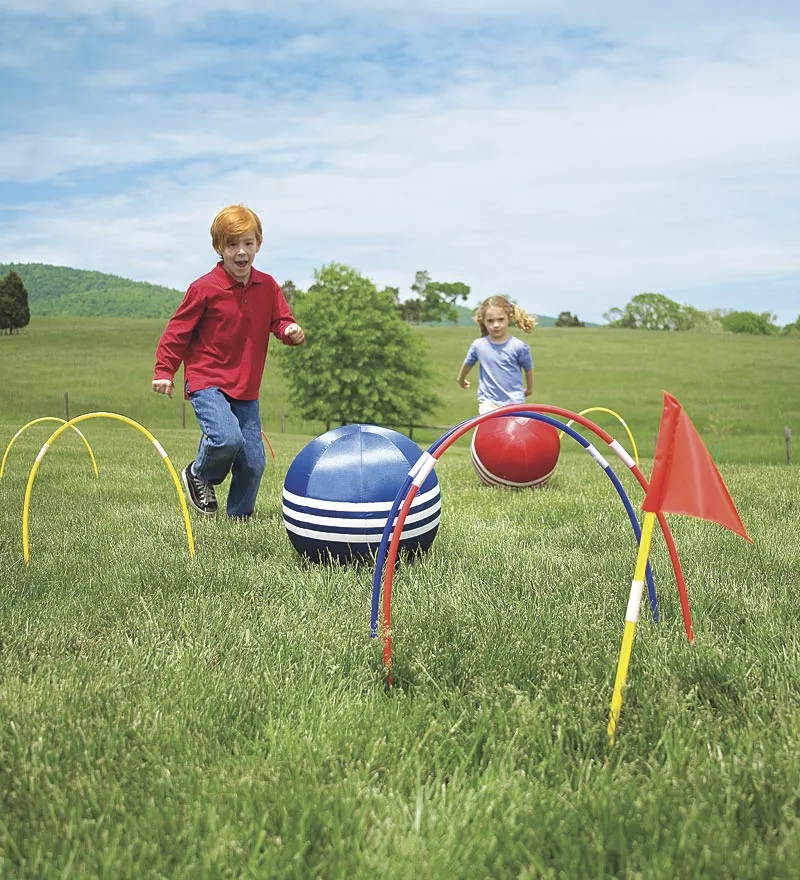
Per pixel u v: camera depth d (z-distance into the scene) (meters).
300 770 2.60
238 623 4.05
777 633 3.81
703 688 3.26
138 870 2.12
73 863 2.16
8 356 67.38
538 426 9.71
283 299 6.76
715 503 2.95
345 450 5.30
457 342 78.88
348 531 5.11
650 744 2.80
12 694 3.14
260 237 6.33
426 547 5.43
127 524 6.80
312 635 3.84
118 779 2.61
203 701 3.09
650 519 2.89
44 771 2.57
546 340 81.19
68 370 60.91
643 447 35.06
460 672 3.44
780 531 6.30
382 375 39.69
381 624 3.86
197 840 2.24
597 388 56.12
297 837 2.23
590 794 2.43
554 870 2.10
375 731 2.89
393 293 42.09
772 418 44.78
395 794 2.48
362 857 2.16
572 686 3.21
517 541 6.14
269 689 3.21
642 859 2.12
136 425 5.46
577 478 10.89
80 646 3.84
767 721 2.97
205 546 5.86
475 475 11.24
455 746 2.80
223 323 6.39
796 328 140.00
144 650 3.66
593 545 6.04
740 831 2.28
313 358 40.47
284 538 6.12
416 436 41.69
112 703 3.06
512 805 2.39
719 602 4.36
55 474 10.57
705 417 45.56
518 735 2.82
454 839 2.24
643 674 3.28
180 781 2.55
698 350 73.88
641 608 4.26
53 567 5.23
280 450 17.95
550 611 4.18
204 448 6.47
